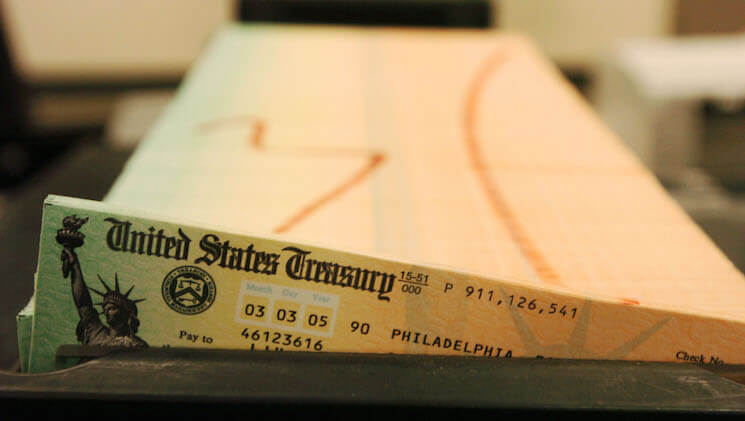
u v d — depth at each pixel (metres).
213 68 0.82
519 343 0.37
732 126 1.39
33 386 0.31
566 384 0.33
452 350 0.37
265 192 0.52
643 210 0.51
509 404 0.31
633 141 1.50
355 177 0.56
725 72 1.40
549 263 0.44
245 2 1.34
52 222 0.34
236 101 0.72
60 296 0.35
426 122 0.68
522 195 0.53
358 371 0.33
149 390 0.31
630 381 0.33
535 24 2.43
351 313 0.36
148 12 2.26
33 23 2.20
